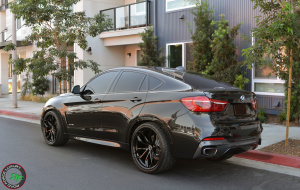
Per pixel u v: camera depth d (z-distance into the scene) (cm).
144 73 514
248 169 507
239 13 1008
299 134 725
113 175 468
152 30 1220
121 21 1442
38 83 1800
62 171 486
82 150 628
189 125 422
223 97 434
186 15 1166
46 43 1039
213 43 973
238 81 905
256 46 582
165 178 456
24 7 944
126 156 584
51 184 426
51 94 1712
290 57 589
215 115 425
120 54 1605
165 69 530
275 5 612
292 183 441
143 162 488
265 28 572
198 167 516
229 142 428
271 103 931
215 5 1074
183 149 429
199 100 424
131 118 491
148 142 474
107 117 535
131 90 516
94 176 462
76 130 603
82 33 1069
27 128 898
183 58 1184
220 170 500
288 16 532
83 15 1056
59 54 1003
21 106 1441
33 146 658
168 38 1238
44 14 978
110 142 536
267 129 791
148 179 450
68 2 992
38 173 475
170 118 440
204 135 413
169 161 450
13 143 687
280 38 572
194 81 471
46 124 673
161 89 476
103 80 577
